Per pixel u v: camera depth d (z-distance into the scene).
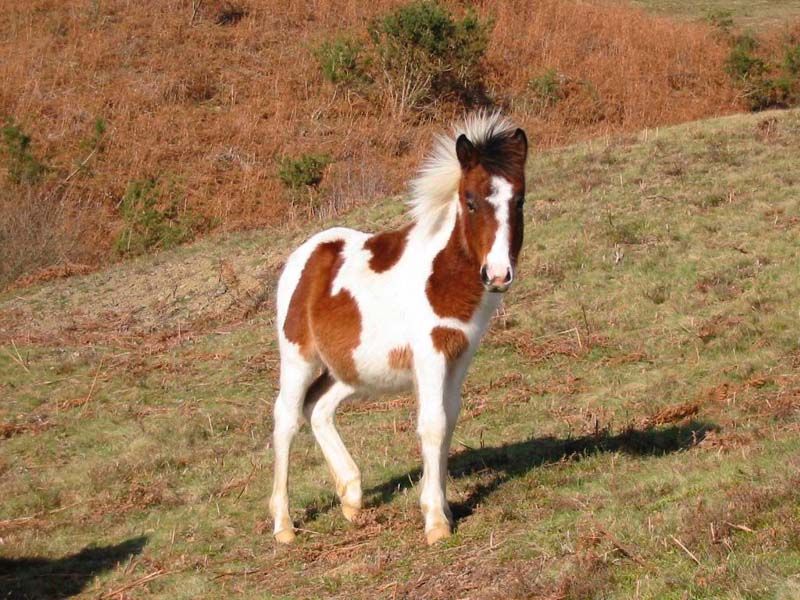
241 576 7.75
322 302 7.88
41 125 27.98
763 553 5.50
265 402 12.80
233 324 16.27
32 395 13.70
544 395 11.52
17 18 33.03
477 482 8.63
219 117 29.47
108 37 32.50
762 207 15.87
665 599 5.30
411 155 27.70
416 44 31.25
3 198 24.14
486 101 31.56
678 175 17.84
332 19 35.03
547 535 6.80
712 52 35.03
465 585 6.32
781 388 10.37
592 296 14.12
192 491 10.17
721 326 12.47
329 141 28.39
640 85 32.59
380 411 11.84
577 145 21.41
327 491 9.39
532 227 16.50
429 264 7.23
